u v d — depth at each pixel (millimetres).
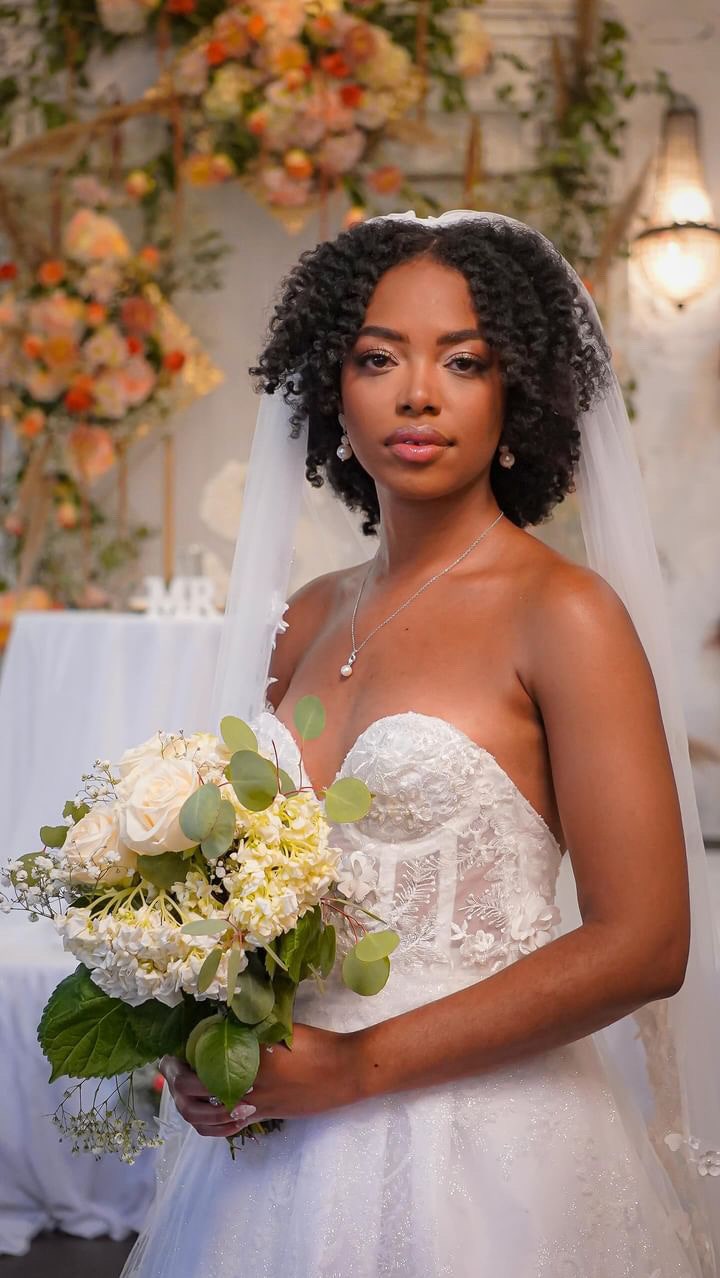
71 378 5309
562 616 1409
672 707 1624
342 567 2031
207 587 4078
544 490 1706
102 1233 2957
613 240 5258
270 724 1595
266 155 5305
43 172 5422
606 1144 1407
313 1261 1333
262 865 1233
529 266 1592
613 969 1307
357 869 1423
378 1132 1387
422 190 5387
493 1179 1349
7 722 3711
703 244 5250
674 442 5340
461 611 1506
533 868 1444
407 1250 1324
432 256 1521
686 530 5336
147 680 3570
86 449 5379
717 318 5301
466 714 1441
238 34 5195
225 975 1224
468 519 1558
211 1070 1233
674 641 5320
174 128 5406
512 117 5391
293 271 1737
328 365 1578
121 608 5492
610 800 1336
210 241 5480
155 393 5340
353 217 5230
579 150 5270
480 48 5258
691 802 1621
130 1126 1412
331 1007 1432
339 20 5160
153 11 5352
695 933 1610
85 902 1332
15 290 5363
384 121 5250
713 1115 1599
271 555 1823
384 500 1614
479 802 1413
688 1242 1515
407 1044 1329
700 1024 1604
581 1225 1348
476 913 1425
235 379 5527
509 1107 1385
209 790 1230
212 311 5512
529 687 1434
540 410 1566
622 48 5340
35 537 5438
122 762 1348
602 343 1686
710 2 5328
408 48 5293
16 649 3730
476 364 1494
